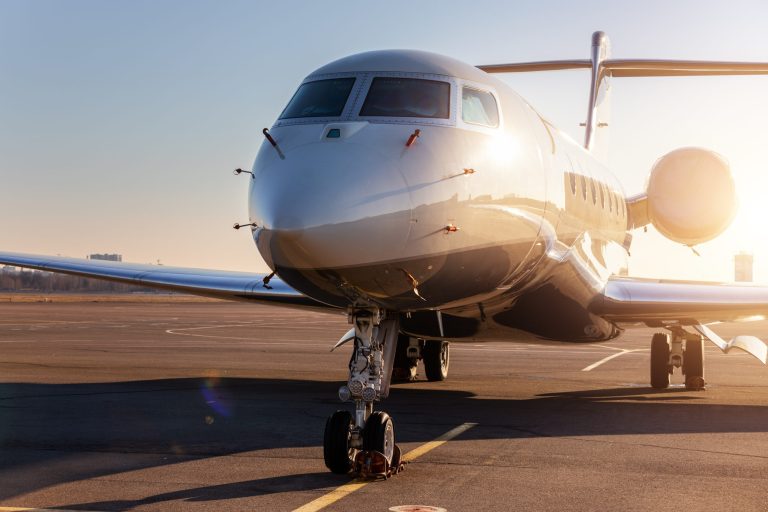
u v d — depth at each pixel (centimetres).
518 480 684
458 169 771
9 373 1537
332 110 798
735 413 1096
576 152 1235
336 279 693
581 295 1148
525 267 936
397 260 706
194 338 2670
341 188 687
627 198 1647
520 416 1058
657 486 664
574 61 1941
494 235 827
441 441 869
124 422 987
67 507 596
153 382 1423
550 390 1380
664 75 1953
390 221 696
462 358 2062
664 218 1611
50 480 680
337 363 1831
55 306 6575
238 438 883
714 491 648
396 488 655
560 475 704
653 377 1416
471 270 807
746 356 2252
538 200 929
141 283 1422
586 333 1223
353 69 841
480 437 895
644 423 1001
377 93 815
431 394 1308
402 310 808
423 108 807
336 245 671
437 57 881
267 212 684
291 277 709
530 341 1228
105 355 1966
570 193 1077
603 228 1323
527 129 938
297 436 896
